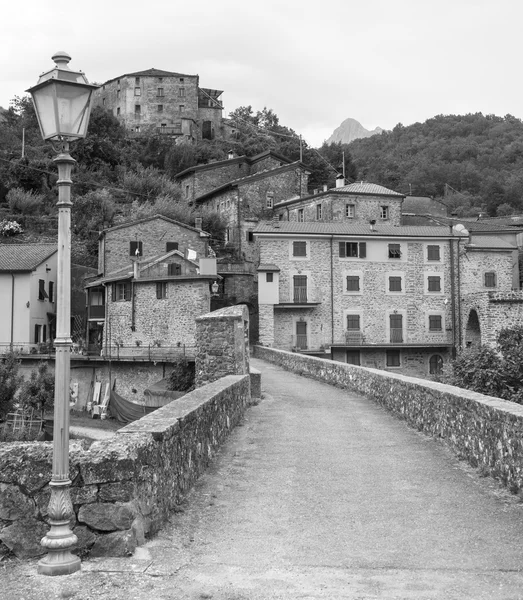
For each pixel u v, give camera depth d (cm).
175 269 4441
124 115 10644
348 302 5425
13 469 638
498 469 937
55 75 612
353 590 548
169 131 10612
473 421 1059
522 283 6588
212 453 1102
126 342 4516
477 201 11138
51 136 621
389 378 1795
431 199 8375
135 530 638
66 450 599
